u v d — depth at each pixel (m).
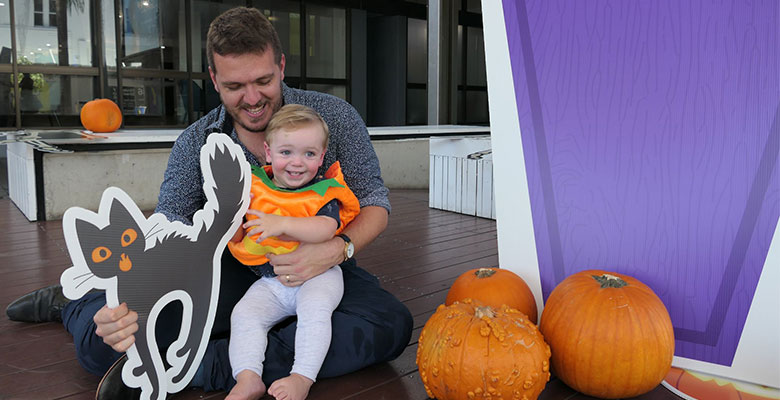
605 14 1.91
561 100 2.01
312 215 1.66
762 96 1.68
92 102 5.12
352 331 1.72
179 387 1.56
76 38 9.62
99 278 1.26
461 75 13.59
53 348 2.05
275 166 1.67
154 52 10.27
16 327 2.27
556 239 2.06
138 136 4.63
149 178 5.06
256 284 1.77
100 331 1.33
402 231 4.31
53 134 4.84
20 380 1.79
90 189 4.76
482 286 1.92
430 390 1.59
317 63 12.01
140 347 1.41
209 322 1.63
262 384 1.58
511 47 2.09
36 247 3.69
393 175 6.82
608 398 1.63
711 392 1.69
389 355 1.80
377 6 12.39
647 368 1.55
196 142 1.87
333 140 1.94
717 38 1.74
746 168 1.72
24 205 4.83
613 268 1.95
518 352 1.49
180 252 1.47
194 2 10.52
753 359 1.74
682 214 1.82
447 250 3.67
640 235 1.90
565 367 1.63
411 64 13.95
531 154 2.08
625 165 1.91
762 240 1.70
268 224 1.56
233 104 1.71
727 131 1.74
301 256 1.62
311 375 1.60
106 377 1.52
